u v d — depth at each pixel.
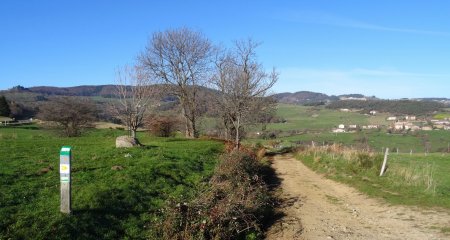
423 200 16.08
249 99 36.56
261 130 54.62
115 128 52.53
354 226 13.14
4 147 20.97
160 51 43.72
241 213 12.05
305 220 14.06
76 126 39.38
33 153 18.84
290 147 46.56
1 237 8.69
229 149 29.11
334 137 65.06
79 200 11.34
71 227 9.66
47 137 34.34
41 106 40.56
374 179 21.03
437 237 11.35
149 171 15.97
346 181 21.47
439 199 15.97
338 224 13.44
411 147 54.22
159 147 24.84
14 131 44.62
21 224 9.36
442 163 29.48
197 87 44.81
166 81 43.97
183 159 20.66
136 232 10.61
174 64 44.22
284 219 14.21
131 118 33.56
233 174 18.02
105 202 11.55
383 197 17.19
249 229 12.19
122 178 14.28
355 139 61.62
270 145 55.03
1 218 9.49
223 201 12.59
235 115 37.09
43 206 10.59
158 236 10.39
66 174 10.22
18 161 16.08
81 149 21.41
